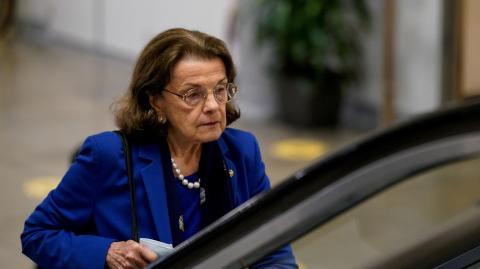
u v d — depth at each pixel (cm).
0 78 2202
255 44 1761
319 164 390
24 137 1664
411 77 1598
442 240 473
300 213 373
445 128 421
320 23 1644
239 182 537
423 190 1113
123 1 2353
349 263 542
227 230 379
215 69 504
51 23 2683
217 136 511
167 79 504
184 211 526
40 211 534
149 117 518
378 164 389
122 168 520
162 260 384
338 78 1691
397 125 433
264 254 372
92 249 511
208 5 1980
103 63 2400
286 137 1648
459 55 1467
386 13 1472
